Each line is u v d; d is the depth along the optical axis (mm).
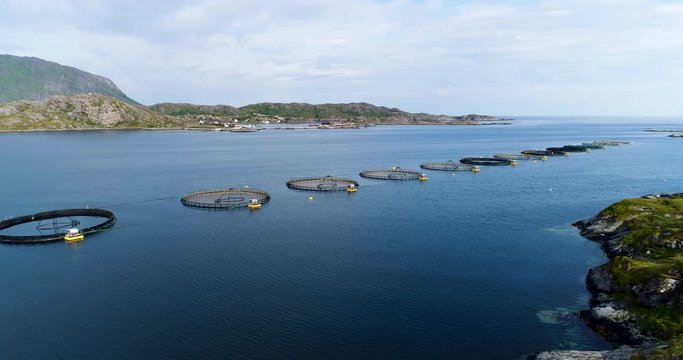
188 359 59094
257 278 85375
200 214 136625
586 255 99875
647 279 73188
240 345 62375
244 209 143500
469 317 70875
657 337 61781
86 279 85250
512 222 128125
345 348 61969
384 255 98750
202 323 68188
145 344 62594
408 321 69375
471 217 133500
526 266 92938
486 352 61500
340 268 90625
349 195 166875
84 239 111062
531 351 61719
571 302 76312
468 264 93688
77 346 62312
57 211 135375
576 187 184750
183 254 99188
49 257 97938
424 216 134250
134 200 158250
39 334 65625
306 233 115562
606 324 67125
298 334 65250
